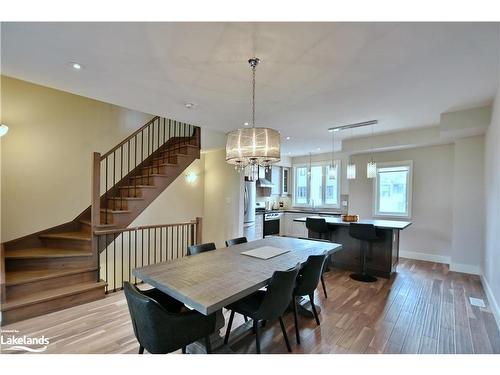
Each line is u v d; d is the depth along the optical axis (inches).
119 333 92.6
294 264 87.4
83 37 72.8
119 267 188.9
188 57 84.2
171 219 217.9
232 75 97.0
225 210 222.8
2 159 131.5
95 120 169.3
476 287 141.3
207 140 201.3
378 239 156.1
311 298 101.8
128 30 69.6
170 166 167.5
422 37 72.6
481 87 108.5
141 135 196.5
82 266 126.1
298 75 97.0
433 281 151.6
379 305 118.9
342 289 139.2
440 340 90.0
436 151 196.4
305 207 315.9
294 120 158.7
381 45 76.8
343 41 74.7
